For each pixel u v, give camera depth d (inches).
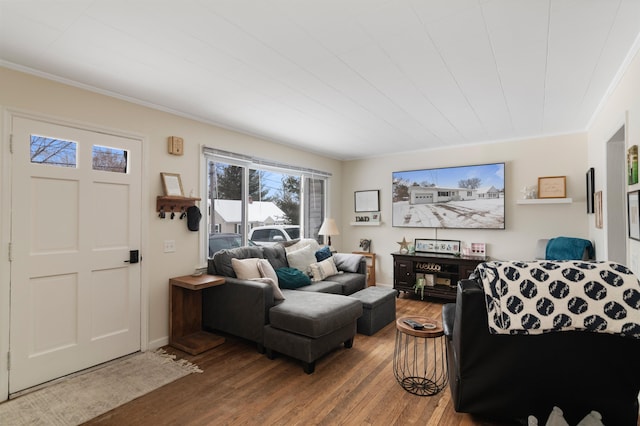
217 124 150.7
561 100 122.0
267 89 111.5
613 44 82.1
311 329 103.0
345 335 119.0
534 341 67.6
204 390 93.9
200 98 119.8
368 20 72.2
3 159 90.5
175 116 134.3
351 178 237.6
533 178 174.2
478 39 80.1
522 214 177.3
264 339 115.6
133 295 119.1
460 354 72.6
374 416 81.5
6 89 91.2
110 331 112.7
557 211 168.4
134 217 119.9
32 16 70.2
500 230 183.5
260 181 180.9
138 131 121.4
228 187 160.2
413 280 196.2
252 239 174.1
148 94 115.7
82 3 65.8
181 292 132.0
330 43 82.2
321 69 96.7
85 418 81.4
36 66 94.0
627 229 93.0
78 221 105.4
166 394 91.7
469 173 191.2
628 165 91.4
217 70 97.2
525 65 94.0
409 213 212.1
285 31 76.5
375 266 226.4
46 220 98.7
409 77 102.2
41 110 97.6
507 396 71.1
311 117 142.2
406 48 84.5
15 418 81.3
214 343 125.0
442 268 192.2
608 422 65.6
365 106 128.3
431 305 183.8
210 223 150.6
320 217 224.2
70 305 103.3
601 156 128.3
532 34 77.8
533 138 174.2
